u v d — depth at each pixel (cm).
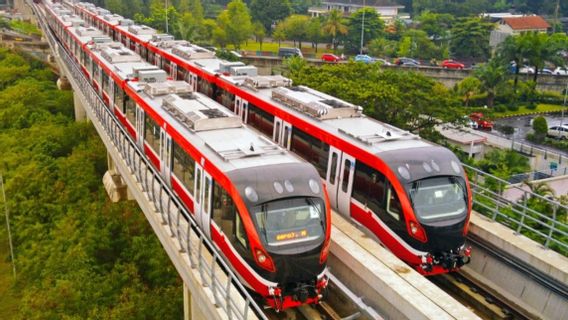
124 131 1875
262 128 1914
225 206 1204
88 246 2345
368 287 1222
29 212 2825
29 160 3338
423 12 8644
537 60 5172
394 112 2986
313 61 5962
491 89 5103
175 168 1585
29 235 2662
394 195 1282
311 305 1327
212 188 1276
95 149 3244
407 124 3042
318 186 1201
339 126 1555
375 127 1548
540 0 9319
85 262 2266
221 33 6894
